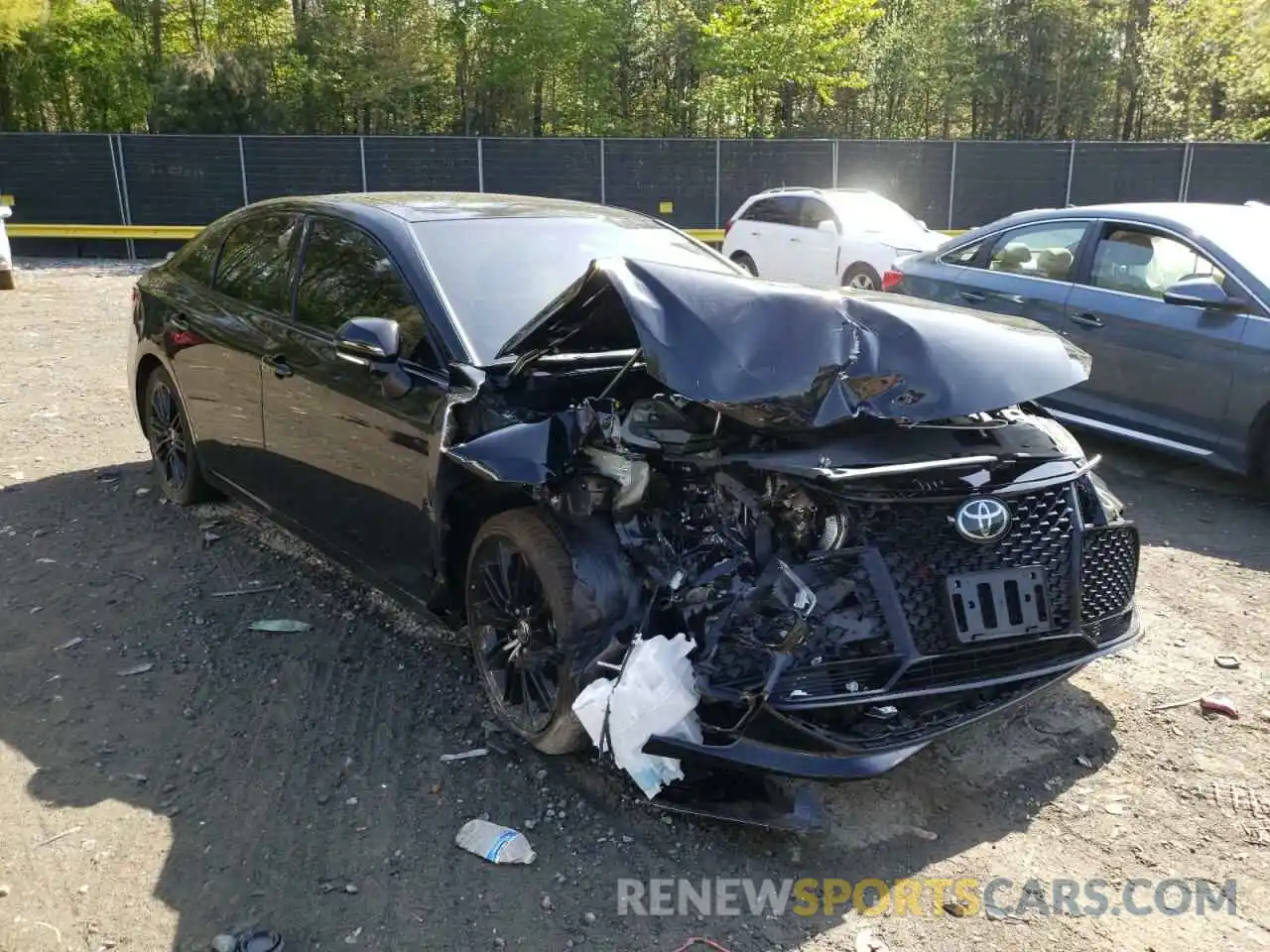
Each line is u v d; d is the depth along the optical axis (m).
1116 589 3.48
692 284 3.17
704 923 2.70
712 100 34.16
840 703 2.88
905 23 39.78
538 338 3.42
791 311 3.08
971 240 7.72
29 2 25.62
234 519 5.55
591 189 22.88
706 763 2.84
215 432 5.07
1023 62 38.88
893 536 3.06
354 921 2.69
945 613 3.06
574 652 3.10
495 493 3.50
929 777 3.35
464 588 3.74
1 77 30.33
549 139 22.55
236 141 21.97
